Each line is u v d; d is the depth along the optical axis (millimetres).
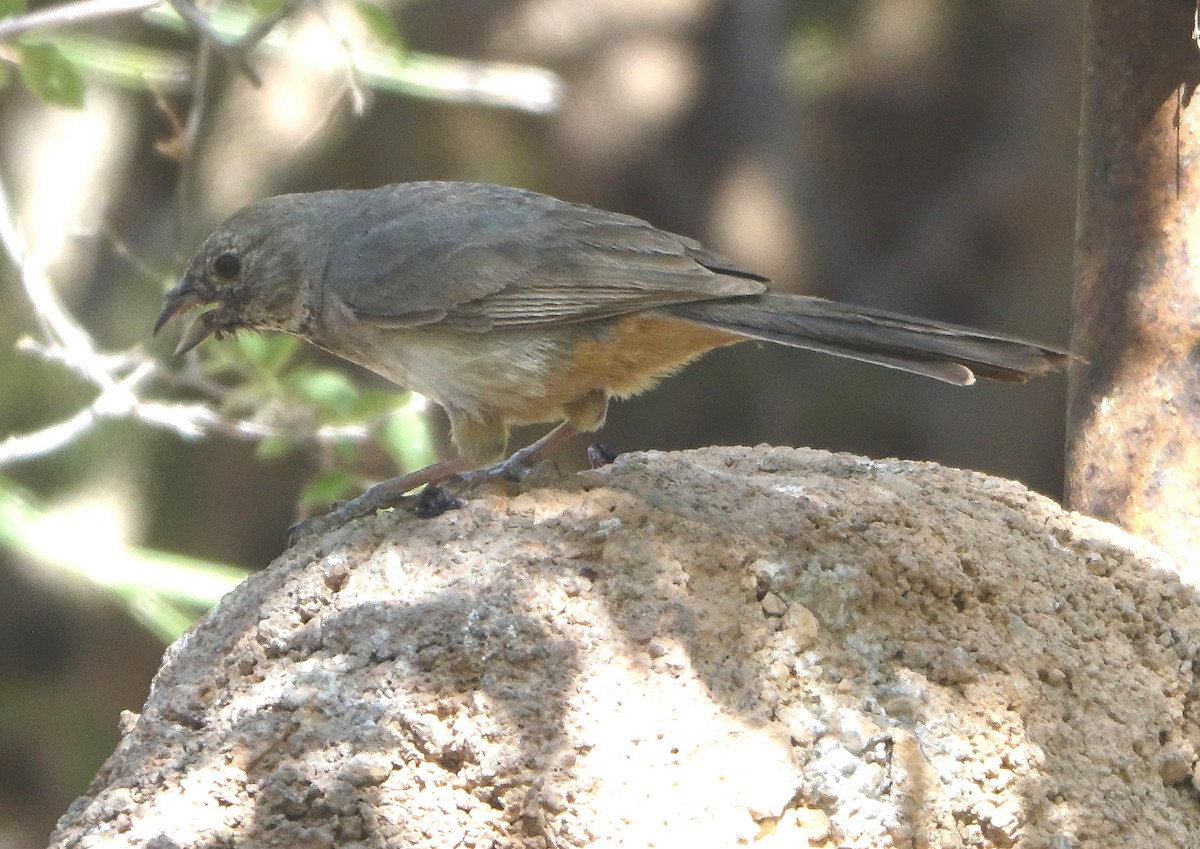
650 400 26594
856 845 6988
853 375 26484
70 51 13742
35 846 22781
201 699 7645
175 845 7039
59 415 20938
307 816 7059
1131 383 9367
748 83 26141
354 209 10734
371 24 13164
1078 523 8773
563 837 6832
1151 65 9305
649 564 7602
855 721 7211
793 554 7770
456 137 23812
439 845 6961
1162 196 9305
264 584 8039
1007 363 8805
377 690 7281
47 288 14273
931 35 26484
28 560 23281
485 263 9953
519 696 7148
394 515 8203
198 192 21625
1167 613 8414
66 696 23609
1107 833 7469
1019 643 7840
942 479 8969
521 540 7785
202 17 11680
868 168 26844
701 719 7082
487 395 10117
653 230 10031
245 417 18000
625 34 25734
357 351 10586
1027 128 25953
